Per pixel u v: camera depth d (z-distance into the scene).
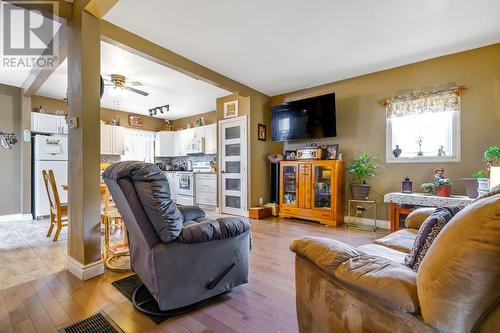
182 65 3.37
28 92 4.39
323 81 4.41
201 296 1.70
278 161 4.89
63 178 4.78
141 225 1.52
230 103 5.12
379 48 3.19
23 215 4.52
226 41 2.99
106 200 3.21
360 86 4.12
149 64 3.54
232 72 3.96
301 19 2.56
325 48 3.19
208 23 2.62
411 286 0.82
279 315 1.63
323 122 4.23
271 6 2.35
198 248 1.66
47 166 4.61
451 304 0.69
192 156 7.16
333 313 1.06
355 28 2.73
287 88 4.80
